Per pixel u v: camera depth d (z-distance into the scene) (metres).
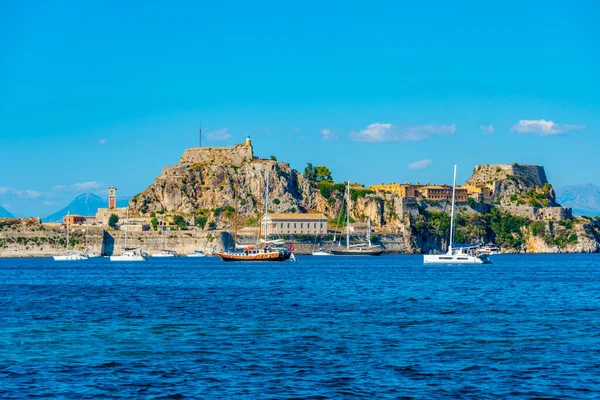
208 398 85.88
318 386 90.50
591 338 121.06
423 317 146.62
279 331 128.12
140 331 129.00
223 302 177.25
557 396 86.69
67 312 157.88
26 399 85.56
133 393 87.88
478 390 88.94
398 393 87.75
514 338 120.94
